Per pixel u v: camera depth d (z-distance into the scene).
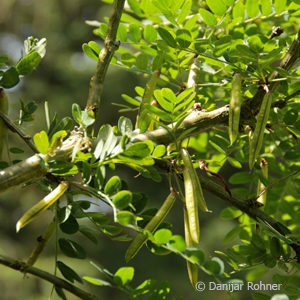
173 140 0.91
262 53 0.94
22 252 3.01
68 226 0.92
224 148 1.01
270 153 1.04
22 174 0.89
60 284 0.90
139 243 0.88
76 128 0.92
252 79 0.93
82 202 0.92
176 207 3.27
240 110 0.92
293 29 1.07
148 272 3.03
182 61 0.98
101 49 0.96
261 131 0.91
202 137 1.07
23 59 0.94
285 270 0.94
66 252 0.92
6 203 3.07
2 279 2.72
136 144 0.87
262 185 0.98
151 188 3.31
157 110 0.90
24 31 3.56
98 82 0.94
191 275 0.89
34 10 3.52
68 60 3.48
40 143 0.88
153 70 0.99
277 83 0.92
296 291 0.94
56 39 3.52
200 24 1.04
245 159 1.03
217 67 1.00
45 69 3.43
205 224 3.19
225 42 0.93
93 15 3.60
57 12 3.52
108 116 3.29
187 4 0.94
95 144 0.90
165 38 0.94
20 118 0.96
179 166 0.91
